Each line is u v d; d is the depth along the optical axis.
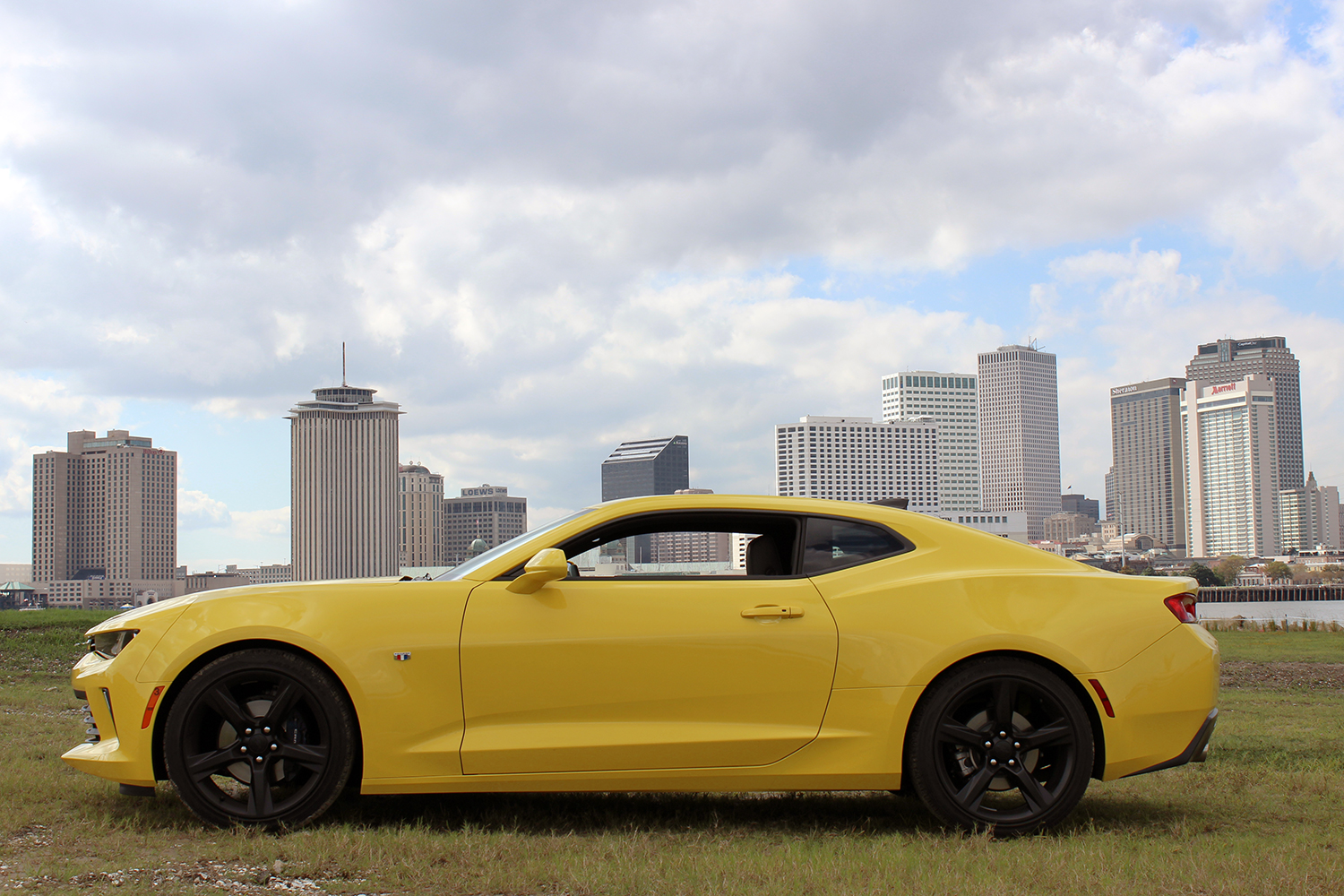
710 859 3.99
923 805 5.05
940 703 4.54
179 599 4.76
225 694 4.43
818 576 4.72
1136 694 4.61
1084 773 4.56
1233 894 3.67
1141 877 3.86
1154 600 4.77
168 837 4.31
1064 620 4.64
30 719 8.14
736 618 4.55
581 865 3.89
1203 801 5.40
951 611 4.62
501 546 5.07
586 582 4.62
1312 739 7.91
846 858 4.03
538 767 4.41
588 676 4.46
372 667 4.43
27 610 18.58
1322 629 32.69
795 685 4.52
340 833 4.22
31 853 4.07
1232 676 15.24
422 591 4.57
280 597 4.57
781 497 4.90
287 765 4.51
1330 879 3.82
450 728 4.43
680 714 4.50
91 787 5.20
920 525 4.89
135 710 4.44
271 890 3.63
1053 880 3.80
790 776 4.49
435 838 4.21
